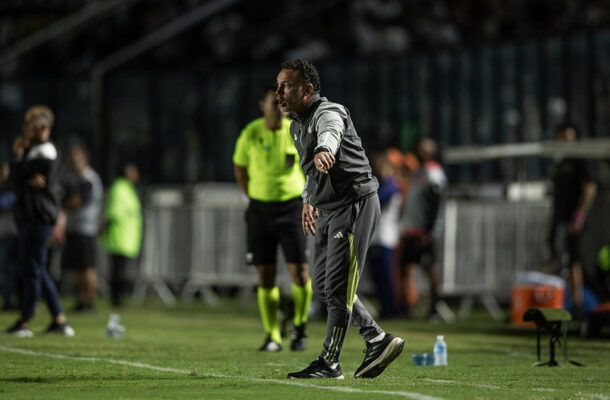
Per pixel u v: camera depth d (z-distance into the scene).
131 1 79.88
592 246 43.50
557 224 38.81
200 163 65.06
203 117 65.12
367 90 62.16
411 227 45.25
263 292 27.08
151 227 56.78
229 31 78.38
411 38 75.62
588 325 33.12
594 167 43.91
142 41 73.38
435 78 59.84
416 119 60.53
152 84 65.44
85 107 65.56
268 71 64.06
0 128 66.06
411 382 18.70
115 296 52.72
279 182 26.75
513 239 46.91
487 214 47.53
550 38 55.22
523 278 40.25
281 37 79.38
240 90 64.56
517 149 44.81
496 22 74.06
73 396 16.11
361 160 18.67
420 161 45.56
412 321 44.34
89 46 79.38
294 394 16.36
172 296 59.94
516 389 17.72
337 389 17.06
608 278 37.50
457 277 47.97
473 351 28.02
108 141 65.38
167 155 65.25
